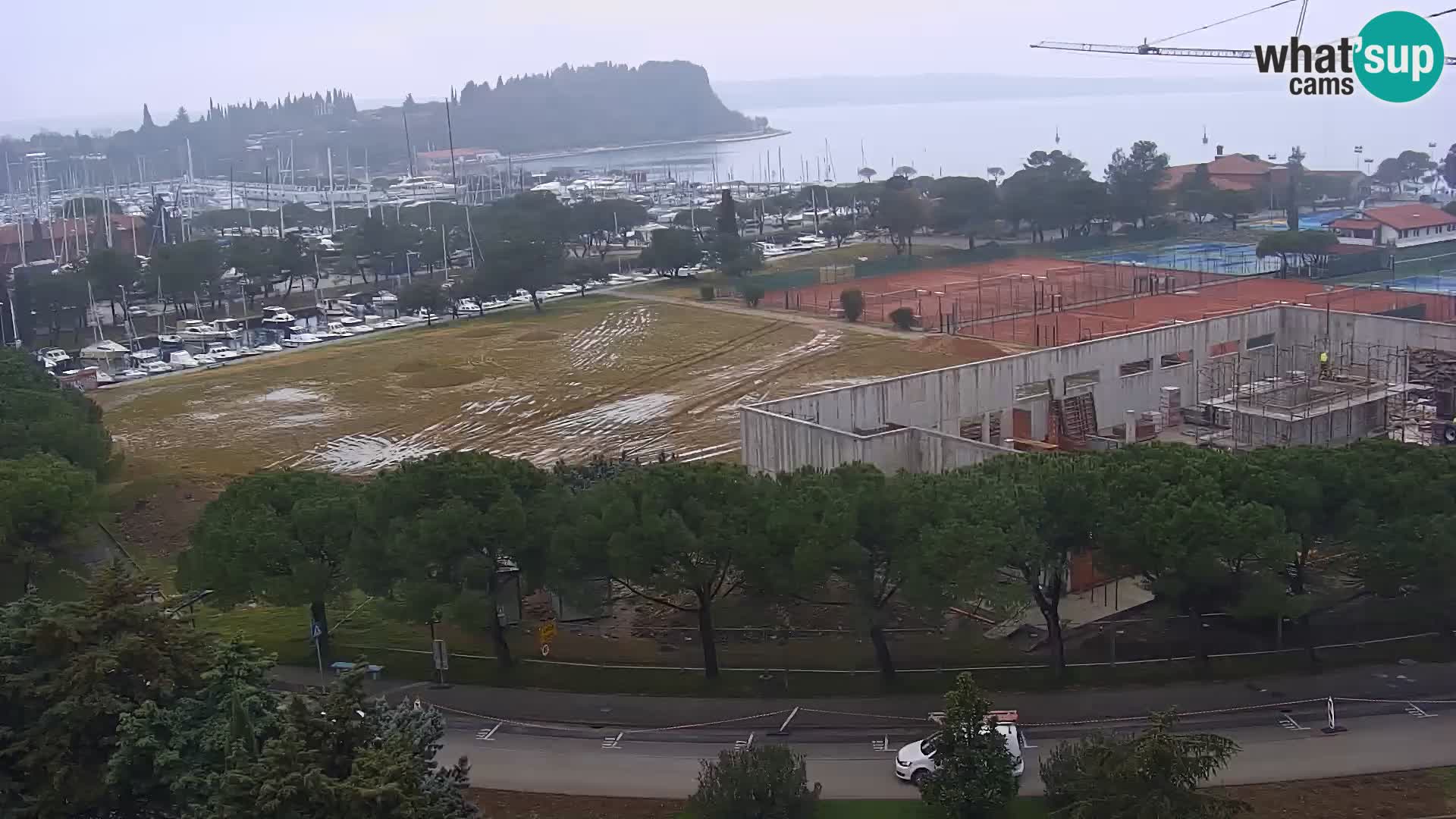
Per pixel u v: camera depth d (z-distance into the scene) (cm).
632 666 6338
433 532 5988
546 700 5941
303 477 6938
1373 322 10712
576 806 4897
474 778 5166
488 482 6284
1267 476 6134
